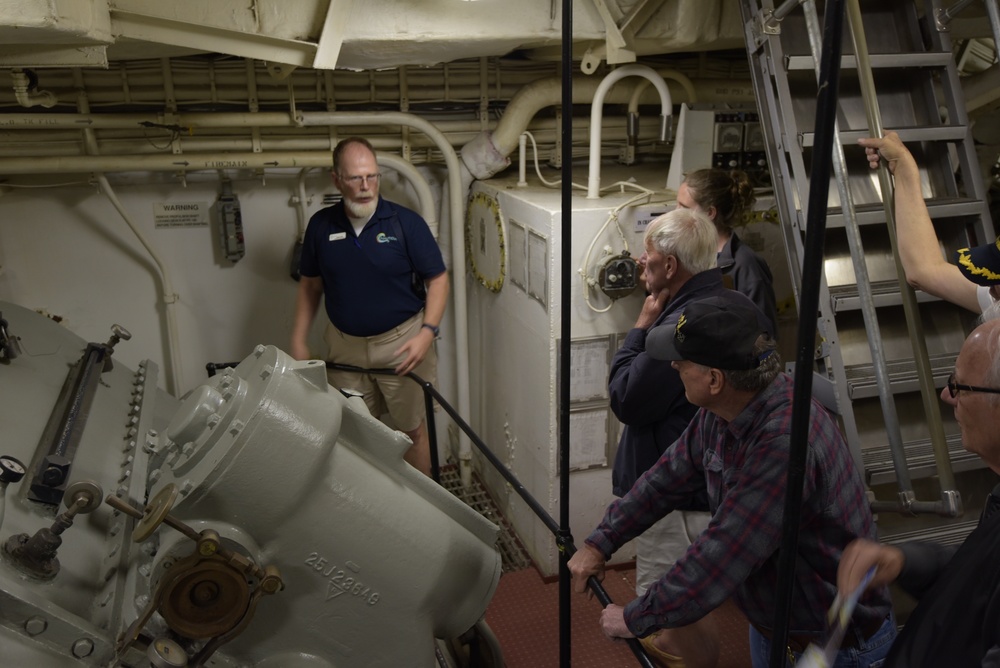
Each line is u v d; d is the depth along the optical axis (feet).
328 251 11.50
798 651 6.15
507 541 12.93
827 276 8.95
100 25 7.00
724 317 5.57
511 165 13.96
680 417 8.21
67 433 6.75
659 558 8.77
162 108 11.87
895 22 9.30
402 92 12.78
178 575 5.21
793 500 3.71
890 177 7.22
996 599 3.83
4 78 11.16
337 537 5.90
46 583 5.31
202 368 13.60
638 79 12.76
